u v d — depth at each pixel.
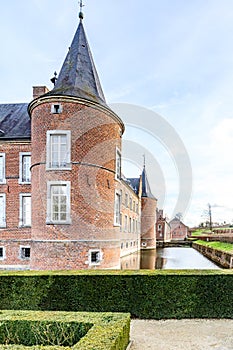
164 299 9.45
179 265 27.31
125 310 9.44
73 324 6.28
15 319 6.41
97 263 15.98
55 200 16.03
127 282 9.54
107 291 9.52
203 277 9.53
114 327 5.97
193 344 7.21
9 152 21.16
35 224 16.41
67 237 15.64
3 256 20.55
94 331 5.71
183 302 9.44
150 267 25.12
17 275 9.74
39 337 6.25
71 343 6.17
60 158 16.23
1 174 21.08
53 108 16.33
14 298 9.63
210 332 8.05
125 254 35.19
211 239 53.28
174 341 7.40
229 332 8.05
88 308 9.48
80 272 10.02
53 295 9.58
